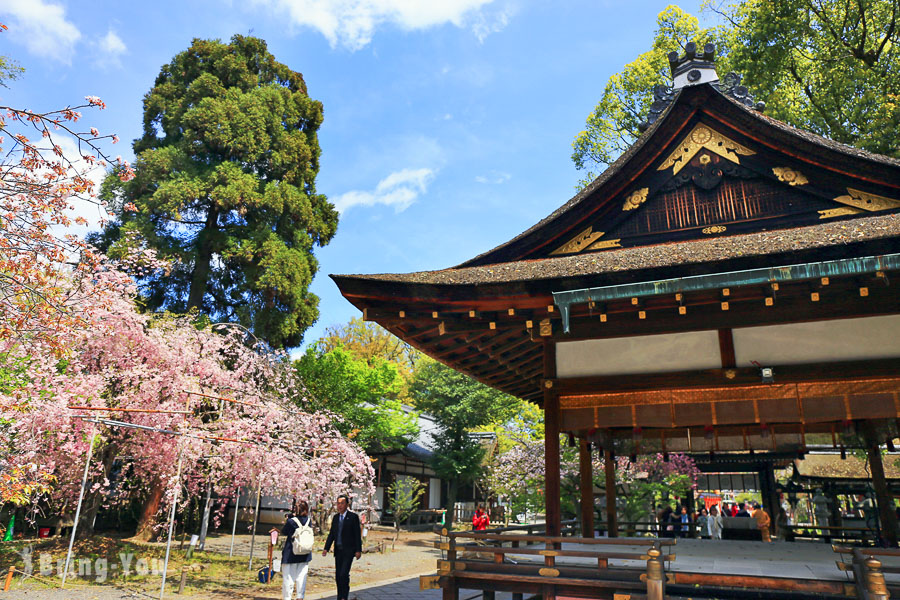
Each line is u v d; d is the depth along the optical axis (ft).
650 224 25.20
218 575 40.04
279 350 55.47
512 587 20.10
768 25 60.64
